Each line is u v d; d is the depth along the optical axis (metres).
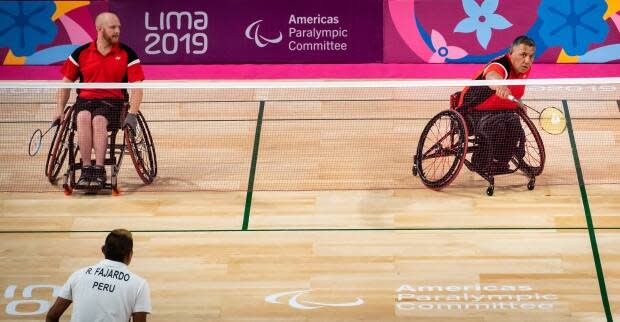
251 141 28.78
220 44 32.16
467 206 25.30
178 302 21.64
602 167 27.02
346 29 32.03
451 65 31.91
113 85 25.47
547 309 21.17
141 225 24.62
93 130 25.67
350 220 24.73
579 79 24.47
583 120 29.23
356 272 22.59
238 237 24.06
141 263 23.00
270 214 25.06
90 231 24.39
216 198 25.86
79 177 27.33
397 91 31.16
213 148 28.47
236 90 31.59
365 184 26.44
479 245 23.53
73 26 32.19
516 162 26.12
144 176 26.36
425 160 27.52
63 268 22.91
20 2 32.22
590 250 23.25
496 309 21.19
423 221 24.62
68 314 21.22
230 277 22.48
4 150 28.42
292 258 23.16
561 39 31.67
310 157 27.84
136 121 25.66
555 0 31.47
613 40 31.59
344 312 21.20
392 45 31.97
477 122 25.70
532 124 25.59
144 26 32.16
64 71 26.12
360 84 25.45
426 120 29.55
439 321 20.83
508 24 31.66
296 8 32.03
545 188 26.11
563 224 24.36
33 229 24.50
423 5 31.75
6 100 30.95
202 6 32.16
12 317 21.17
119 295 17.11
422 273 22.52
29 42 32.31
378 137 28.81
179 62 32.19
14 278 22.52
